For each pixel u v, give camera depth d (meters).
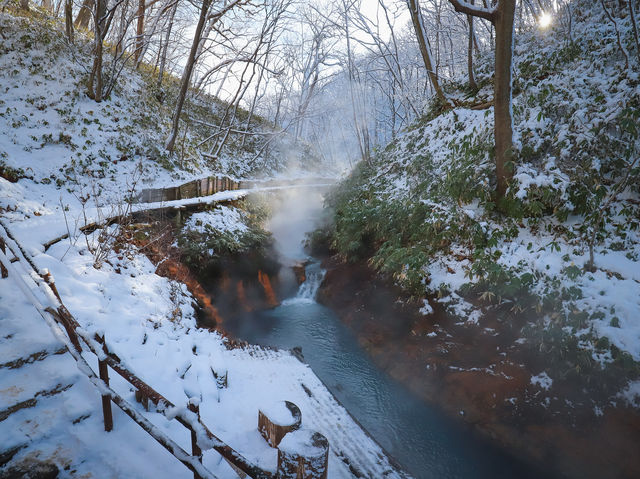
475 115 10.84
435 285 7.61
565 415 4.97
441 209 8.58
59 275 5.27
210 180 12.71
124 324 4.91
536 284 6.30
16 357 3.17
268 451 3.63
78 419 2.93
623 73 8.03
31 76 12.63
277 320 8.84
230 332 7.71
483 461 4.85
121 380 3.61
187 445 3.14
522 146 7.86
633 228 6.29
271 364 5.85
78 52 14.71
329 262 11.34
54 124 11.52
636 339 5.03
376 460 4.21
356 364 7.04
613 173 6.90
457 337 6.65
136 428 3.02
